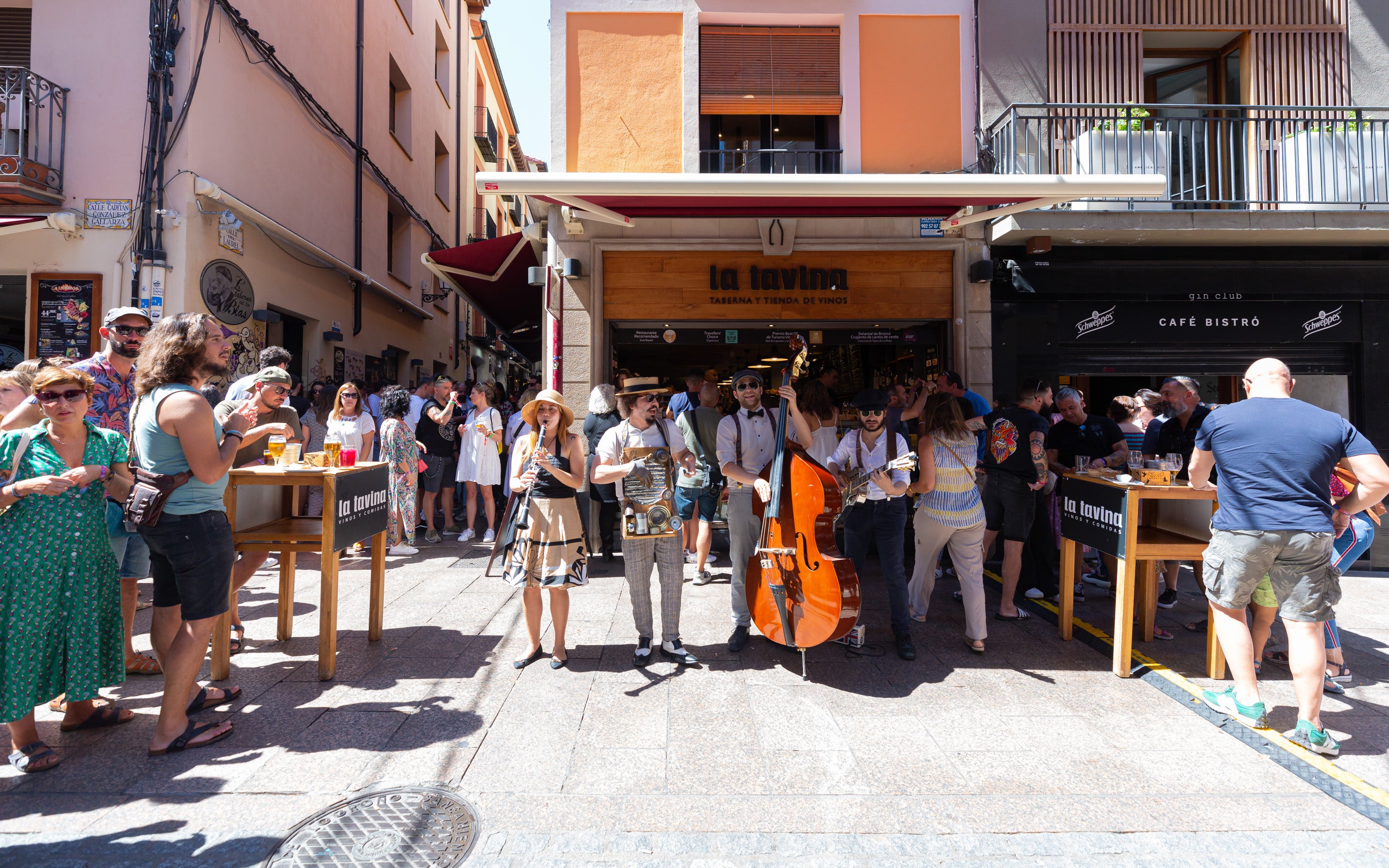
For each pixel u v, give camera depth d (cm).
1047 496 546
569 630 447
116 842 225
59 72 679
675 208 525
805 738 301
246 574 400
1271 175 692
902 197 483
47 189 655
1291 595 299
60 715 323
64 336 671
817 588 355
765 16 686
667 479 390
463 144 1792
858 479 385
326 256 929
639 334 702
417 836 229
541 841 227
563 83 670
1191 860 220
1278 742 295
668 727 311
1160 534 421
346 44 1059
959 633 452
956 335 680
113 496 303
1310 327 700
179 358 291
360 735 300
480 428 736
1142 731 311
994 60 694
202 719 313
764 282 680
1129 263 688
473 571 605
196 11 700
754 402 425
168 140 683
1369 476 291
